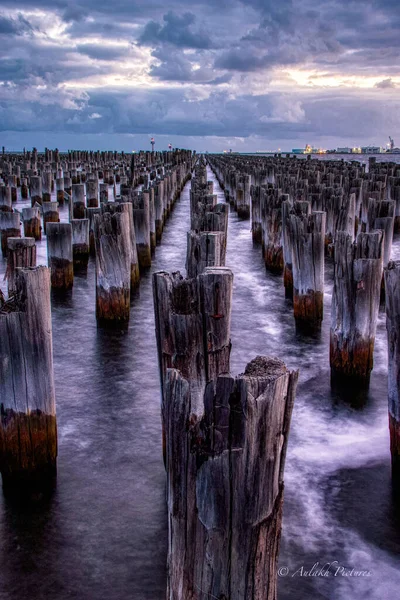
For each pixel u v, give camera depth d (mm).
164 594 4559
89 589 4605
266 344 10164
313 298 10414
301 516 5453
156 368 9180
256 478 3090
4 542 5105
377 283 7695
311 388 8203
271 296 13250
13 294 5664
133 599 4508
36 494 5762
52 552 4996
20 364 5527
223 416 3066
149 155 71688
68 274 13461
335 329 8055
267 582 3309
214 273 4875
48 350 5641
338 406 7637
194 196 17547
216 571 3234
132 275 13336
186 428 3188
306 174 28562
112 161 70938
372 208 14156
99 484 5961
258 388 3025
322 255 10336
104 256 10789
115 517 5445
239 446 3066
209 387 3107
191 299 4902
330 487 5895
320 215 10117
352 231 15945
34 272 5391
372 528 5312
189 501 3234
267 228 15219
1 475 5820
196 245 7676
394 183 22344
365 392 8000
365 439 6832
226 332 4961
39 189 29562
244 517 3131
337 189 17938
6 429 5656
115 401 7984
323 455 6484
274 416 3064
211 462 3111
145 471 6211
